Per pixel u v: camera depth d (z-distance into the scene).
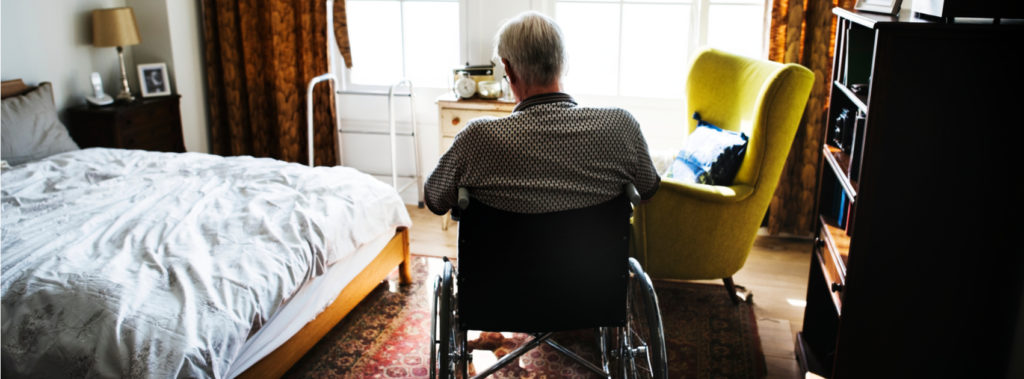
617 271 1.87
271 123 4.40
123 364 1.76
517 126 1.67
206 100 4.48
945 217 1.85
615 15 3.91
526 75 1.72
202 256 2.19
